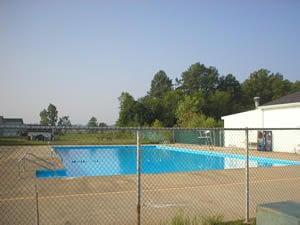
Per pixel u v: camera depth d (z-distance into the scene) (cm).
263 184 1107
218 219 685
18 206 789
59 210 764
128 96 5362
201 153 2439
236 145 3012
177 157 2467
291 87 7769
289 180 1180
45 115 7750
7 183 1056
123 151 2502
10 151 2181
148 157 2375
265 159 2059
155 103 5519
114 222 694
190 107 4719
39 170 1370
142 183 1077
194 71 8300
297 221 407
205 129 705
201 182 1113
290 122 2502
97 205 811
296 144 2412
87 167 1964
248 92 7838
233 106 6788
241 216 744
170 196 915
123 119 5297
